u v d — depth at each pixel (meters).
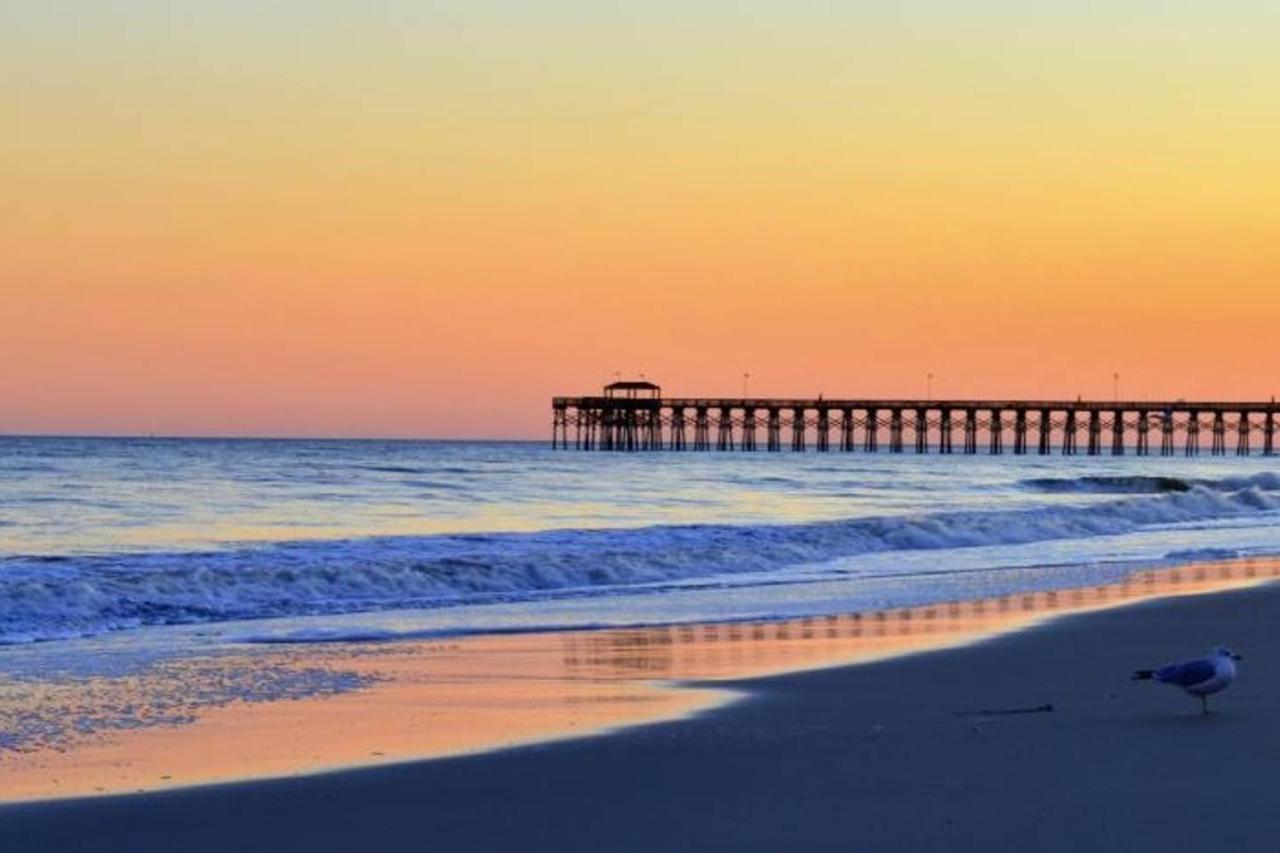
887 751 15.03
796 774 14.05
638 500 74.81
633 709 17.92
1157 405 172.75
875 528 47.53
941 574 37.53
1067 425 172.38
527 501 72.06
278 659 22.27
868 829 12.03
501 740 15.99
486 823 12.45
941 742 15.43
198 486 76.50
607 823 12.41
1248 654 22.16
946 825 12.09
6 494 66.50
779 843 11.70
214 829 12.31
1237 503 69.69
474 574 33.19
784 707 17.98
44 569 31.00
